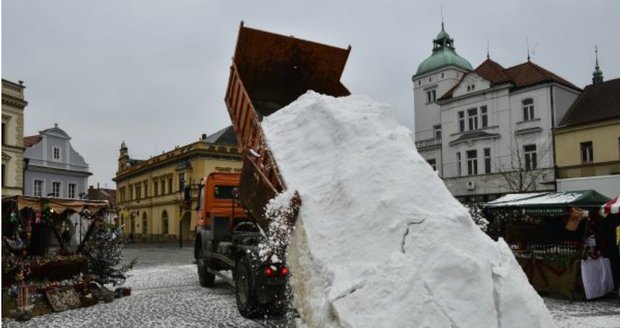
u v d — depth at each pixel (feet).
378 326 14.02
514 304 14.98
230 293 37.04
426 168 18.37
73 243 42.52
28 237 37.35
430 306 14.15
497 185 102.22
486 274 15.24
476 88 108.88
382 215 16.70
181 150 151.02
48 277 33.47
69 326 26.23
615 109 88.99
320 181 19.48
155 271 56.08
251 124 25.71
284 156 21.65
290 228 19.10
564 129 93.76
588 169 89.92
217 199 37.47
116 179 213.25
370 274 15.31
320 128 21.48
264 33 30.58
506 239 40.19
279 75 32.65
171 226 157.58
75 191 151.74
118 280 42.88
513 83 102.78
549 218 40.40
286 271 21.94
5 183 117.91
